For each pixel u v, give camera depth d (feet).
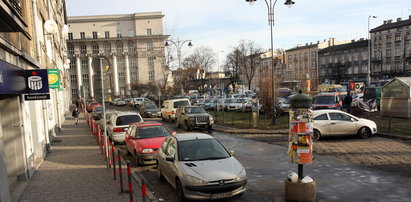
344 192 25.84
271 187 27.96
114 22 285.23
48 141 47.42
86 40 279.90
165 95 130.41
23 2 36.04
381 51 246.06
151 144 37.17
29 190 28.17
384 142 46.34
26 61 36.27
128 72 283.79
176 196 26.37
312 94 146.92
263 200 24.72
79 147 50.83
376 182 28.17
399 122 62.75
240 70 222.69
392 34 238.48
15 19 21.74
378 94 99.91
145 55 280.31
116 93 283.18
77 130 76.48
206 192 23.39
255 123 70.13
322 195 25.30
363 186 27.22
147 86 220.43
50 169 35.96
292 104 23.89
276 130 63.00
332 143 47.78
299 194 23.39
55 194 26.84
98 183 29.66
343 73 262.26
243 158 40.50
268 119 83.15
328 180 29.35
